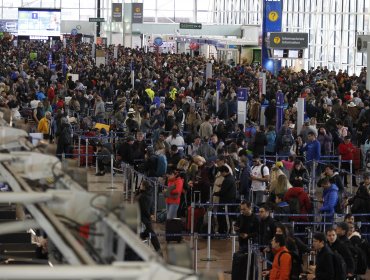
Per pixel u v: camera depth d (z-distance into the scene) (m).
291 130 42.72
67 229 8.09
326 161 39.47
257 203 32.22
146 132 45.94
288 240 21.30
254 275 22.81
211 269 27.25
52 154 10.66
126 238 7.37
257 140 41.00
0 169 10.68
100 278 6.26
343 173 38.50
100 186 39.72
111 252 8.07
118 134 47.09
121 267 6.38
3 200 8.16
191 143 43.03
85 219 8.48
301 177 31.19
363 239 26.16
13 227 8.16
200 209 30.61
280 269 20.47
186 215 31.75
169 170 34.03
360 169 40.62
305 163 38.44
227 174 30.70
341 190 30.86
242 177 32.38
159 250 26.97
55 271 6.07
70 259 7.45
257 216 24.92
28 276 5.99
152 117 47.84
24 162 10.10
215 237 30.91
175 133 40.12
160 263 6.59
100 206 8.38
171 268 6.56
